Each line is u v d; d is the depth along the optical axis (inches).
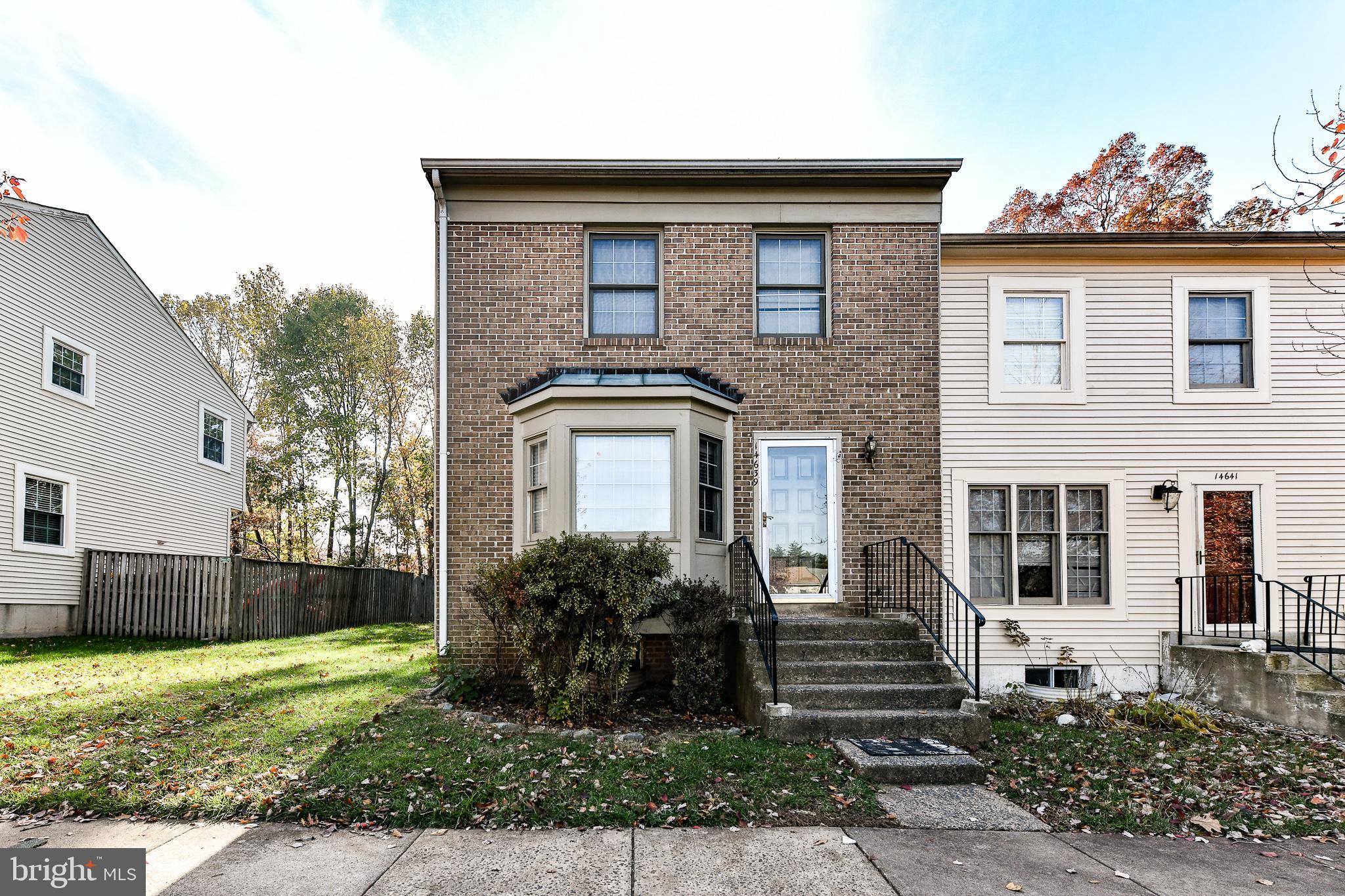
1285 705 283.3
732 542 325.1
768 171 343.9
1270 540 352.8
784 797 180.7
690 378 322.3
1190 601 347.6
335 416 1232.8
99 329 541.3
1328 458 356.8
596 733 231.9
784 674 260.5
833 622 289.0
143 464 594.2
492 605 272.4
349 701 267.4
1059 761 219.5
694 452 309.0
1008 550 356.2
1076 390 359.3
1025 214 804.0
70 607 487.8
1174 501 351.3
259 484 1208.2
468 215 347.3
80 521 514.3
